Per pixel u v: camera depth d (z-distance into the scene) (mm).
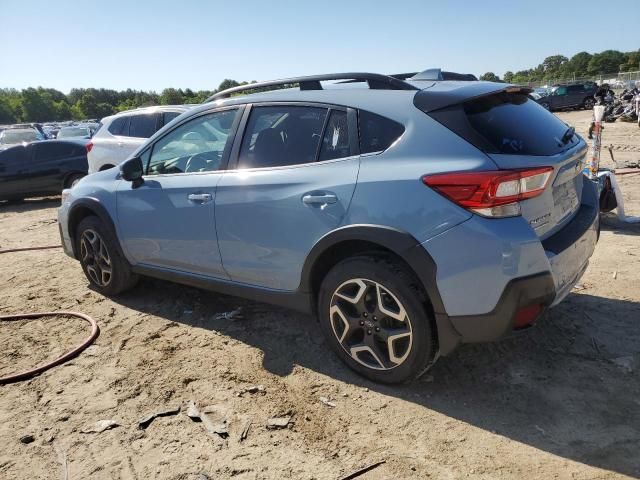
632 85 44625
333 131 3201
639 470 2381
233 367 3475
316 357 3535
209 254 3793
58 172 11633
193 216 3791
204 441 2750
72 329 4211
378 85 3254
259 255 3480
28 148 11773
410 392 3066
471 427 2740
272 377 3326
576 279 3080
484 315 2682
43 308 4707
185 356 3654
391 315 2939
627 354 3324
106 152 9148
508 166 2613
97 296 4918
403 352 2959
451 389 3072
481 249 2600
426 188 2727
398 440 2678
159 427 2883
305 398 3076
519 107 3145
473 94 2924
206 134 3879
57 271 5879
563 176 2910
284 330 3955
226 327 4070
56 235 8117
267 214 3354
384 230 2830
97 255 4773
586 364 3244
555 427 2699
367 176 2926
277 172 3354
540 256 2641
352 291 3119
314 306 3406
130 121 9070
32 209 11438
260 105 3600
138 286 5062
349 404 2994
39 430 2910
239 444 2713
